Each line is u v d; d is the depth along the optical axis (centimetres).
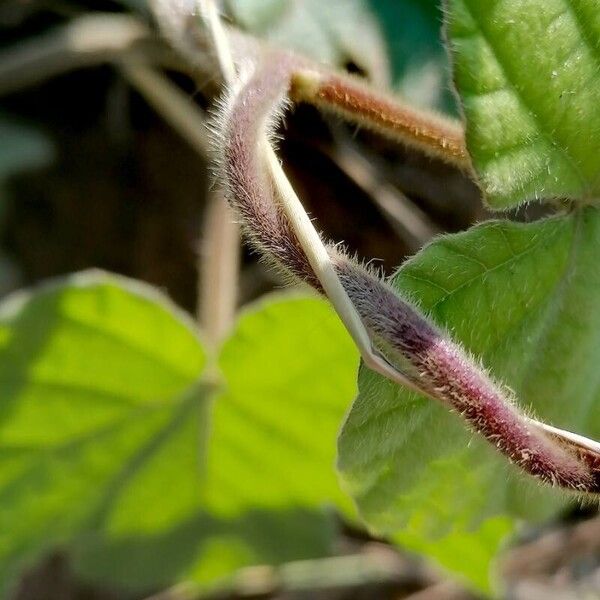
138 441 24
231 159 18
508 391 19
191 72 22
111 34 25
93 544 26
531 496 21
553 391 20
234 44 21
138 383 23
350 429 18
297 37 22
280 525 25
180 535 26
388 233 26
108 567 26
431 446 19
